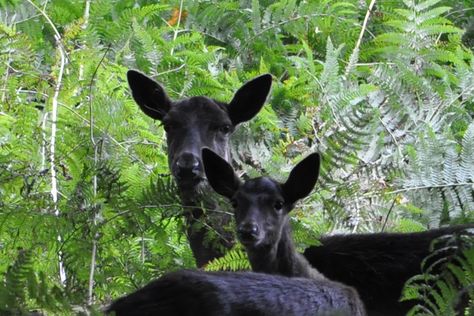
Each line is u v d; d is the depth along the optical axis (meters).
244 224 12.87
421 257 14.12
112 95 15.94
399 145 15.69
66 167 13.45
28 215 11.78
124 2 20.12
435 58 18.17
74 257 11.55
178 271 8.45
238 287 8.79
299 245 13.74
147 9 18.75
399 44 18.44
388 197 13.80
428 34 18.55
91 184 12.42
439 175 14.15
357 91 16.03
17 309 8.14
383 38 18.58
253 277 9.08
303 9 19.48
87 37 16.38
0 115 14.73
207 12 19.59
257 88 15.61
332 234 14.59
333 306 9.64
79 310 8.27
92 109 14.37
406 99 16.44
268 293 9.02
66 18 18.86
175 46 18.48
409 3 18.66
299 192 13.27
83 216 11.91
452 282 9.59
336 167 13.16
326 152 13.14
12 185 12.62
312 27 19.58
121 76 16.53
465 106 17.84
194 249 13.83
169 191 12.51
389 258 14.27
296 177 13.27
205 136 15.05
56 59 15.75
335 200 13.35
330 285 9.82
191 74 17.50
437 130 16.33
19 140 13.77
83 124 14.30
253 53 19.45
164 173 15.17
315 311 9.45
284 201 13.25
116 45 18.09
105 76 15.88
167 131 15.24
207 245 13.36
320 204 13.71
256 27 19.42
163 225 13.28
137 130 15.04
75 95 15.17
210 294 8.32
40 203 12.09
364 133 13.06
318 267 14.40
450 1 20.98
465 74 17.78
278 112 16.78
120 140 14.42
